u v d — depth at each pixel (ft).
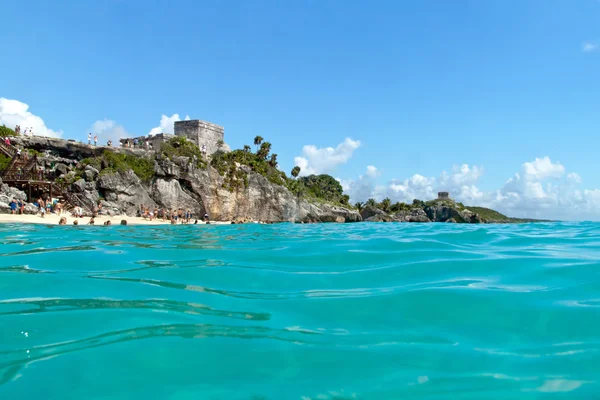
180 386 10.56
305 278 22.71
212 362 11.94
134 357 12.21
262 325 15.06
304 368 11.63
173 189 160.45
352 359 12.21
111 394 10.16
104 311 16.38
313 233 63.26
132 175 150.30
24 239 45.06
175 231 72.95
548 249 33.83
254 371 11.43
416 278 22.40
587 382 10.80
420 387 10.60
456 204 381.60
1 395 10.03
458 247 35.12
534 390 10.42
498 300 17.80
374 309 16.94
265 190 193.47
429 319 15.74
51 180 140.67
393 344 13.38
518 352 12.73
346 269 25.20
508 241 40.65
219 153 196.24
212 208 172.04
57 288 20.06
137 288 20.29
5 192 114.11
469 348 13.03
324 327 14.92
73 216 111.34
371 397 10.07
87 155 158.51
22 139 151.43
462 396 10.14
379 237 47.44
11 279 21.67
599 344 13.24
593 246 36.11
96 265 26.61
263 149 240.12
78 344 13.10
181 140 175.32
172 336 13.85
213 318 15.76
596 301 17.48
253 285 21.13
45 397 9.97
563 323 15.07
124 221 99.35
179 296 18.88
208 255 31.86
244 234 62.13
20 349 12.73
